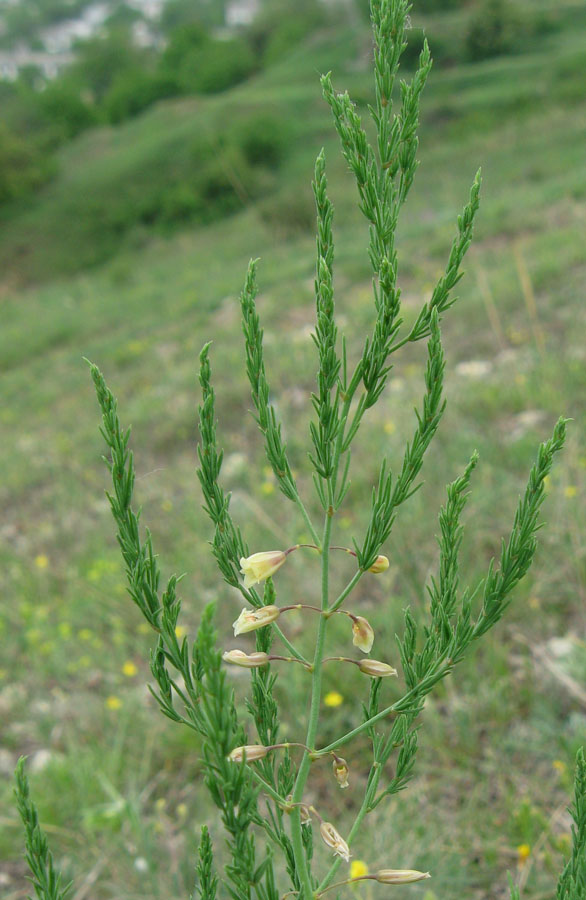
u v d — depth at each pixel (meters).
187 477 6.46
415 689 1.10
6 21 151.25
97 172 43.41
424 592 3.44
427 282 10.56
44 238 39.03
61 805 3.24
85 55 85.69
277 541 4.57
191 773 3.36
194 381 8.98
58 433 9.12
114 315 17.41
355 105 1.06
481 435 5.31
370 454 5.48
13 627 4.94
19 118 60.34
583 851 1.23
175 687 1.05
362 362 1.05
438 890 2.40
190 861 2.71
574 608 3.57
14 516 7.07
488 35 36.97
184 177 38.03
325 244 1.04
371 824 2.71
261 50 69.62
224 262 20.81
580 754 1.25
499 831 2.62
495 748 2.95
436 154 25.36
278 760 3.05
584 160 18.66
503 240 12.15
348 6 53.88
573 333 6.81
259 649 1.23
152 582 1.06
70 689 4.18
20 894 2.97
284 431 6.32
